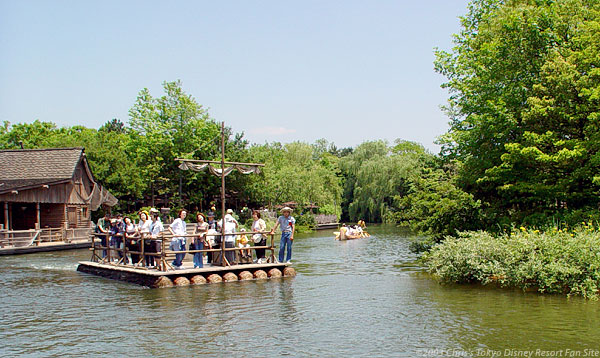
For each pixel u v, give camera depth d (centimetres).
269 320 1250
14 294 1648
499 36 2378
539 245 1611
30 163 4266
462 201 2250
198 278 1817
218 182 5497
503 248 1677
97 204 4647
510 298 1472
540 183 2075
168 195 5694
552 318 1217
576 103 2058
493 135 2206
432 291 1623
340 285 1783
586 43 2059
